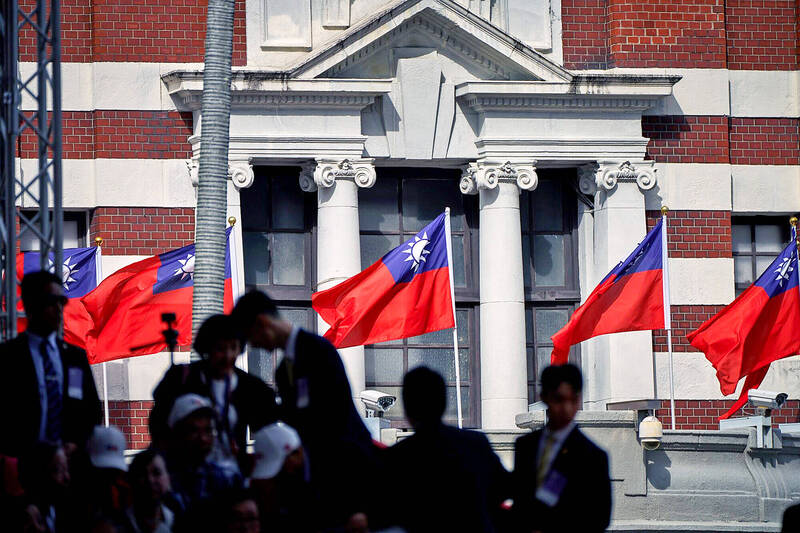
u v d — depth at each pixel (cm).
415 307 5059
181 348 5325
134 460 2533
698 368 5612
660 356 5572
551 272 5738
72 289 5100
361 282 5056
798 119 5862
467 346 5666
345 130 5444
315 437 2497
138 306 5009
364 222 5656
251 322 2541
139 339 5012
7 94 3341
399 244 5669
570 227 5766
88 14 5472
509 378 5469
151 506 2519
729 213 5728
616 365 5509
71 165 5400
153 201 5397
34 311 2708
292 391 2544
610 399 5506
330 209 5422
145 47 5447
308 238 5606
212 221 4472
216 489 2594
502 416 5462
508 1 5681
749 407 5644
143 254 5375
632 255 5131
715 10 5784
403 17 5422
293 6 5559
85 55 5450
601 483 2517
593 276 5684
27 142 5400
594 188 5659
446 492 2445
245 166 5375
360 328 5038
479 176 5512
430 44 5547
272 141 5391
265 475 2472
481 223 5572
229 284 5156
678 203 5694
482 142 5522
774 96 5853
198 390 2675
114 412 5284
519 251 5525
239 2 5541
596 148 5584
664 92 5588
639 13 5725
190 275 5059
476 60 5559
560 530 2512
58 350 2741
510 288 5500
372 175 5441
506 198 5531
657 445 4362
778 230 5934
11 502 2602
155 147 5419
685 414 5588
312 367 2514
